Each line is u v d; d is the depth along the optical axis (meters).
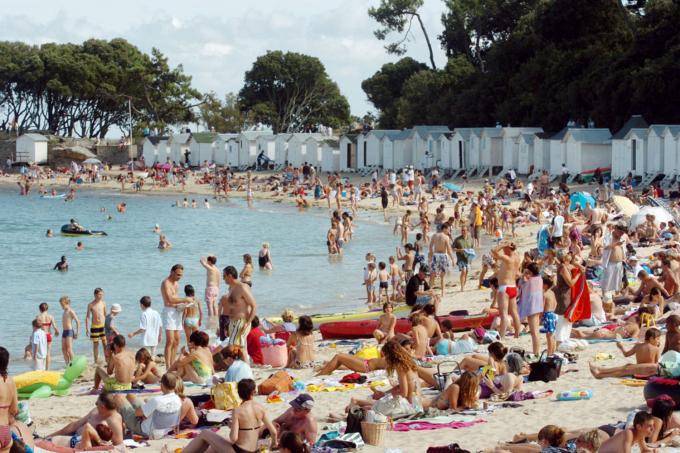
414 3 152.25
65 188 130.00
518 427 19.44
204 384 24.33
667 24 101.25
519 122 117.12
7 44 182.50
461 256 41.44
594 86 103.75
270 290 46.78
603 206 69.00
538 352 26.19
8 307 43.78
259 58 190.25
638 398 21.22
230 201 107.00
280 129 188.88
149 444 19.28
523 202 78.12
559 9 118.50
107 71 177.25
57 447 17.88
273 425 18.16
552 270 36.47
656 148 84.44
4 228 81.75
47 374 25.20
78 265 58.25
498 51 124.75
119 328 38.47
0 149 162.25
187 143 149.12
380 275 41.81
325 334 32.25
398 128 147.88
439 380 22.75
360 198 97.75
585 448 16.53
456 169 108.88
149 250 65.81
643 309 28.66
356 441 18.22
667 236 50.56
